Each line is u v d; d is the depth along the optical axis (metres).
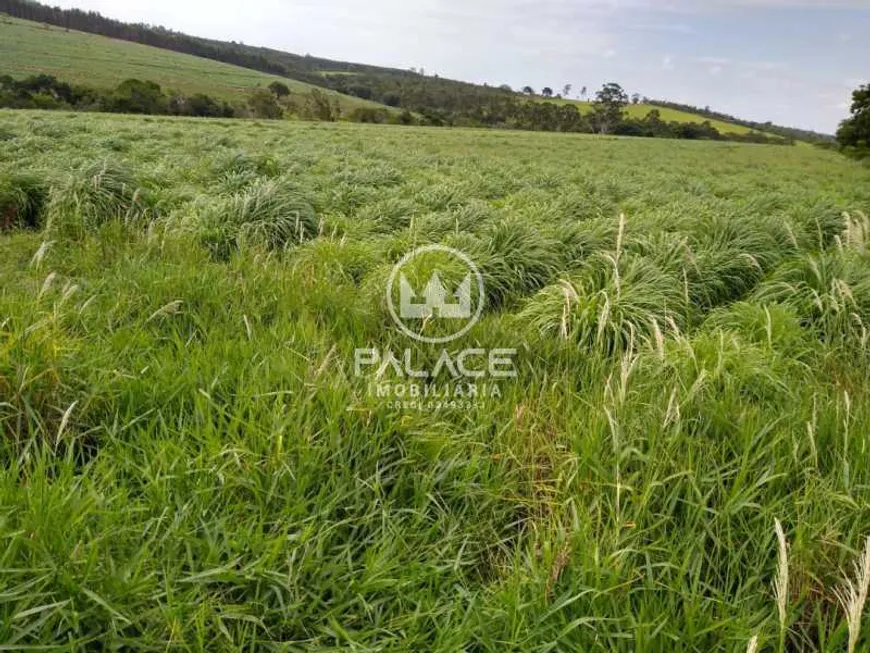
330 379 2.77
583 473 2.44
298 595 1.86
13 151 12.17
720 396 3.09
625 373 2.68
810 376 3.80
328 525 2.14
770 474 2.36
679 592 1.84
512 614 1.79
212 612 1.72
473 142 33.12
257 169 11.64
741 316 4.59
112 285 4.21
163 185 9.42
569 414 2.92
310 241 6.37
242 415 2.56
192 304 3.93
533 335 4.04
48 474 2.33
